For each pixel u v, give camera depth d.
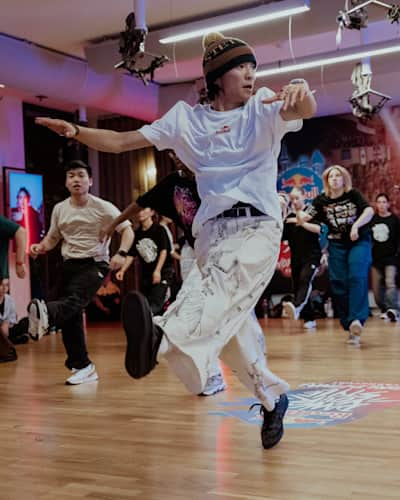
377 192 10.12
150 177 10.88
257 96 2.10
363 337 6.59
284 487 2.06
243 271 1.98
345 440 2.61
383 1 6.32
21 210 9.21
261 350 2.33
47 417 3.33
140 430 2.94
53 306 4.15
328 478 2.13
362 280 5.73
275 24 6.66
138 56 6.03
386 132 10.05
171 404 3.51
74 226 4.40
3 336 5.88
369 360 4.89
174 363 1.85
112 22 7.28
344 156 10.30
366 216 5.51
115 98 8.53
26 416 3.37
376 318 9.05
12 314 7.54
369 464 2.28
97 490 2.11
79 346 4.44
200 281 2.01
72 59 7.92
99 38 7.78
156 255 5.69
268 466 2.29
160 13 7.08
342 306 5.95
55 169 10.50
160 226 5.76
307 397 3.49
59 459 2.50
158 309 5.64
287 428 2.82
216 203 2.06
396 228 8.76
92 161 11.22
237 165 2.08
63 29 7.43
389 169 10.05
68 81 7.88
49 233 4.55
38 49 7.54
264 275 2.05
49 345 7.31
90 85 8.13
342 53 7.27
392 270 8.73
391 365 4.61
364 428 2.79
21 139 9.69
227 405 3.41
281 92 1.94
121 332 8.52
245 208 2.06
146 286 5.75
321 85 8.34
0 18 7.01
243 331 2.26
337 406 3.24
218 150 2.09
